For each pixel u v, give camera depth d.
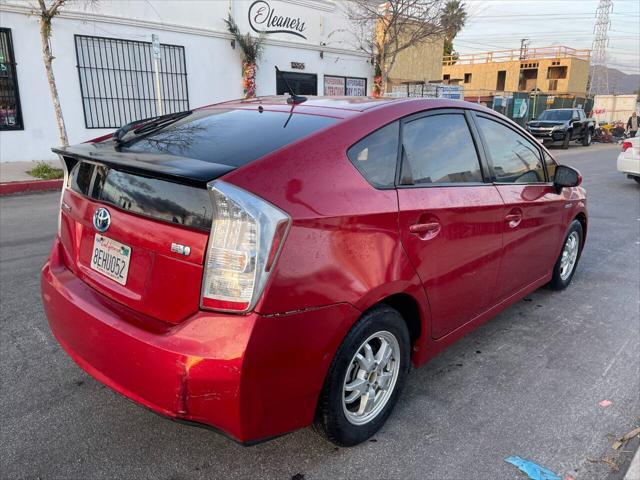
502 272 3.45
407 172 2.67
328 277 2.13
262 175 2.08
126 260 2.30
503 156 3.50
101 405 2.86
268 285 1.95
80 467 2.39
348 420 2.44
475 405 2.96
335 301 2.16
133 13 12.55
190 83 13.98
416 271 2.59
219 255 1.97
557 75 46.03
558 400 3.03
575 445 2.62
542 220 3.87
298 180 2.16
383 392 2.65
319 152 2.31
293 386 2.10
